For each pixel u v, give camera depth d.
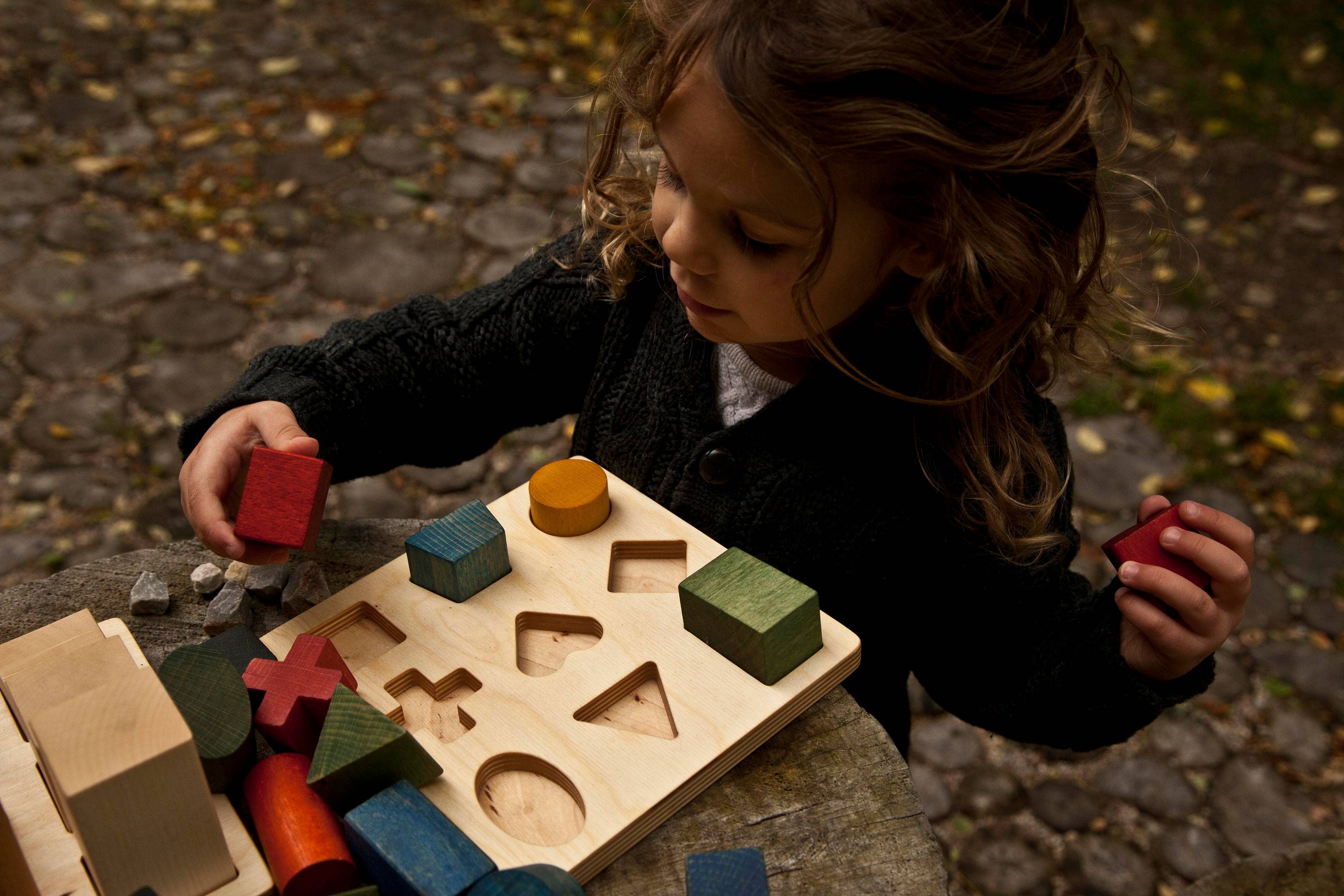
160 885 0.64
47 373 2.46
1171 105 3.50
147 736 0.59
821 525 0.98
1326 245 3.05
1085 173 0.85
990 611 0.97
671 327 1.06
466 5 3.77
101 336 2.55
